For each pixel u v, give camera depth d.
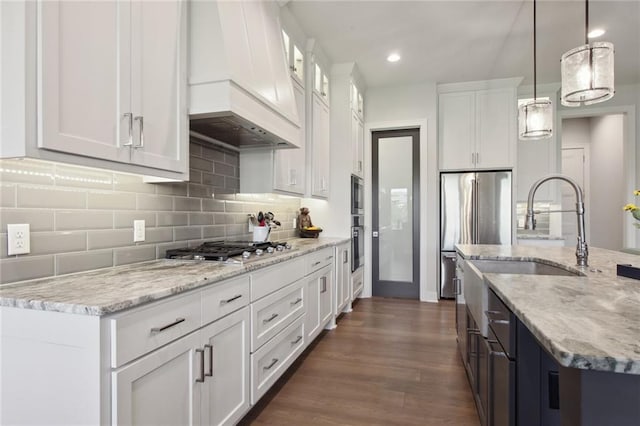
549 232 4.91
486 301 1.64
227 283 1.66
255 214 3.16
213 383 1.54
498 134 4.62
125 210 1.79
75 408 1.06
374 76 4.52
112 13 1.35
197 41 1.86
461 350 2.73
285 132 2.51
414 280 4.84
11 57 1.07
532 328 0.82
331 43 3.64
